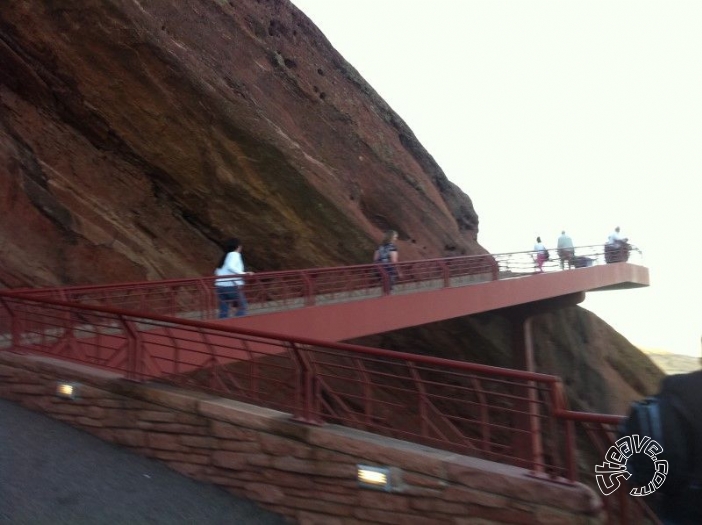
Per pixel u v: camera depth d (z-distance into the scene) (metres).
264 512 4.34
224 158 15.62
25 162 12.20
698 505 2.27
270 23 20.00
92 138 13.92
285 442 4.35
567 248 20.20
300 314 9.93
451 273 14.75
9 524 3.83
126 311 5.39
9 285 11.11
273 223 16.62
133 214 14.24
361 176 21.41
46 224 12.15
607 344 27.11
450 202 28.17
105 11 13.44
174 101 14.66
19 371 6.09
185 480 4.72
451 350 18.70
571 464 3.62
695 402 2.32
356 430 4.36
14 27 12.51
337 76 22.64
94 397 5.40
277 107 18.83
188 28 16.16
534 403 3.84
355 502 4.04
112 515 4.10
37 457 4.86
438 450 4.07
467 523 3.67
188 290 11.20
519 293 16.39
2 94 12.41
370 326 11.38
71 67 13.34
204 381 6.38
